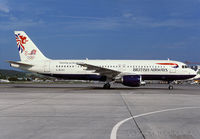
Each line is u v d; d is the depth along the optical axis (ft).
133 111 35.24
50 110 35.91
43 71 104.73
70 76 103.96
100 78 102.01
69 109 37.14
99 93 74.08
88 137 19.77
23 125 24.70
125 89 99.30
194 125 25.08
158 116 30.81
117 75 96.37
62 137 19.76
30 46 105.70
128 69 101.96
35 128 23.25
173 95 67.56
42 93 73.46
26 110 35.76
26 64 103.50
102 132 21.65
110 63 103.55
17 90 90.38
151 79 103.40
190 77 102.06
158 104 44.62
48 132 21.56
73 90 90.74
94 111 35.09
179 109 37.68
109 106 41.22
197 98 58.03
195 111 35.53
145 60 105.19
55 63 104.58
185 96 64.13
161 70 101.40
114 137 19.76
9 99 53.36
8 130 22.30
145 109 37.50
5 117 29.60
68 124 25.32
